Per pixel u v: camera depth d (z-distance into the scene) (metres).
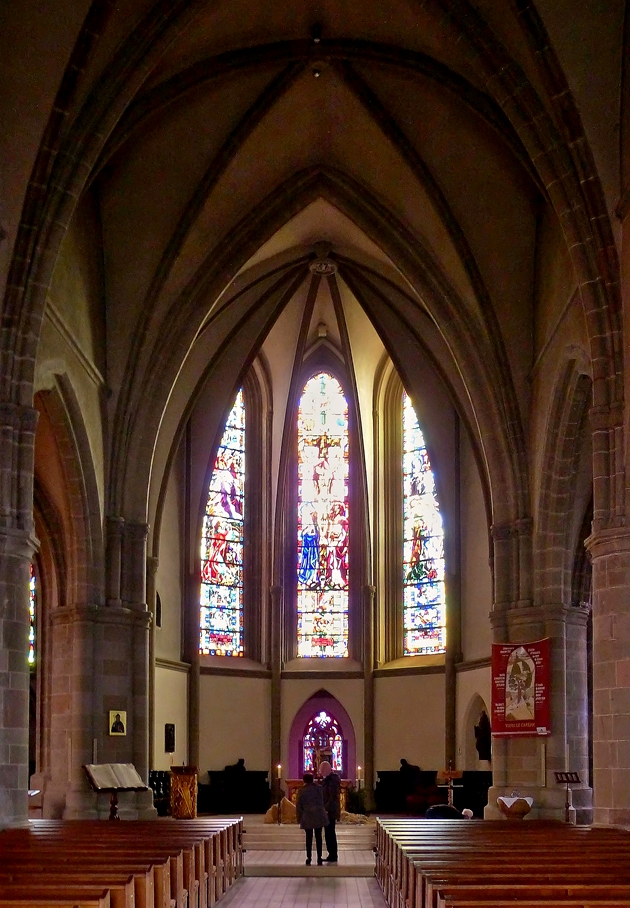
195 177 27.09
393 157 27.19
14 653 19.84
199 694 35.41
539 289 27.44
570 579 27.52
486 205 27.19
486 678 32.53
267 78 25.72
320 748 36.88
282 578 37.62
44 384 23.38
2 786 19.25
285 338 37.16
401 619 37.34
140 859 11.61
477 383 28.48
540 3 20.75
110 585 27.50
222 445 37.34
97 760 26.56
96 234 27.53
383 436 38.03
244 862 23.00
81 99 21.44
